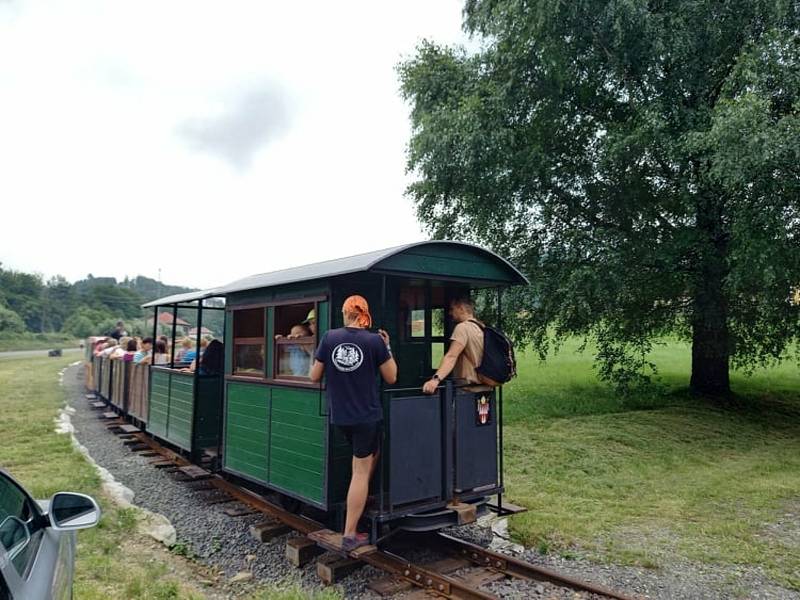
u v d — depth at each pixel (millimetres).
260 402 5777
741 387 15594
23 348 61125
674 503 6609
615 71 11125
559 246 12312
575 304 11383
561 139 12414
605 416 11547
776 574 4672
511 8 10867
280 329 5613
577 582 4223
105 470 7809
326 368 4406
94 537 5105
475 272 5227
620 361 12734
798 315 11305
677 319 13469
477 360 5039
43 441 9422
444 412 4820
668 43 10430
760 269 9328
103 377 14102
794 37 9625
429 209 14172
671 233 11609
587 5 10273
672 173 11648
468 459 4945
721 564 4871
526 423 10977
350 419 4281
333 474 4758
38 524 2588
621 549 5148
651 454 9055
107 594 3967
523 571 4488
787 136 8578
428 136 12375
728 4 10391
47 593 2115
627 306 12258
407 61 14680
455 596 4039
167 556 4891
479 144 11484
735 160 8836
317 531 4867
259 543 5211
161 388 8938
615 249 11148
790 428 11781
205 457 7688
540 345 13484
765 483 7500
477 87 12750
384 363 4426
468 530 5629
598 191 12117
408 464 4523
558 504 6535
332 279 4891
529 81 11594
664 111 10820
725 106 9352
